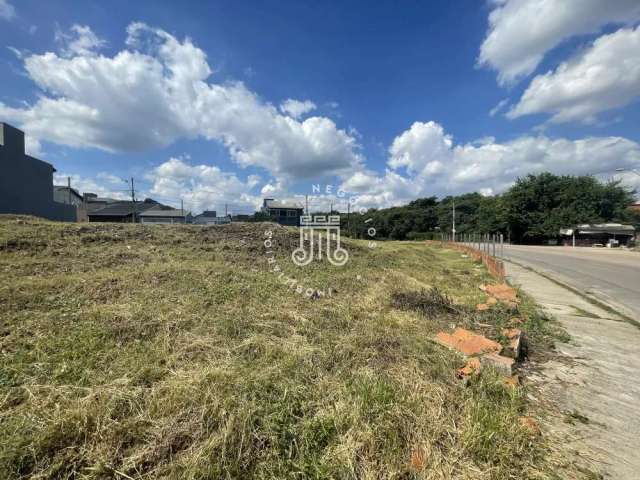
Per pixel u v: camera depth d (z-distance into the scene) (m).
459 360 2.58
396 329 3.31
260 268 5.84
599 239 25.14
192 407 1.79
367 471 1.45
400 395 1.98
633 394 2.30
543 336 3.47
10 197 16.08
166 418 1.72
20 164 16.72
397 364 2.49
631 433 1.85
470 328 3.49
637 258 13.14
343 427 1.70
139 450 1.53
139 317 3.07
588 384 2.44
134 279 4.27
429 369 2.39
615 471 1.54
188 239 7.77
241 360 2.42
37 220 8.65
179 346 2.60
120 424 1.64
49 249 5.72
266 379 2.10
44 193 18.67
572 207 26.72
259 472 1.44
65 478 1.39
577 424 1.92
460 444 1.62
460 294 5.18
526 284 7.01
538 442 1.72
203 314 3.32
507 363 2.46
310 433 1.64
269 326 3.13
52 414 1.71
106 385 1.99
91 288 3.83
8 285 3.70
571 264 10.98
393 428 1.67
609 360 2.91
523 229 28.84
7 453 1.43
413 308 4.07
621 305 5.19
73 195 35.97
